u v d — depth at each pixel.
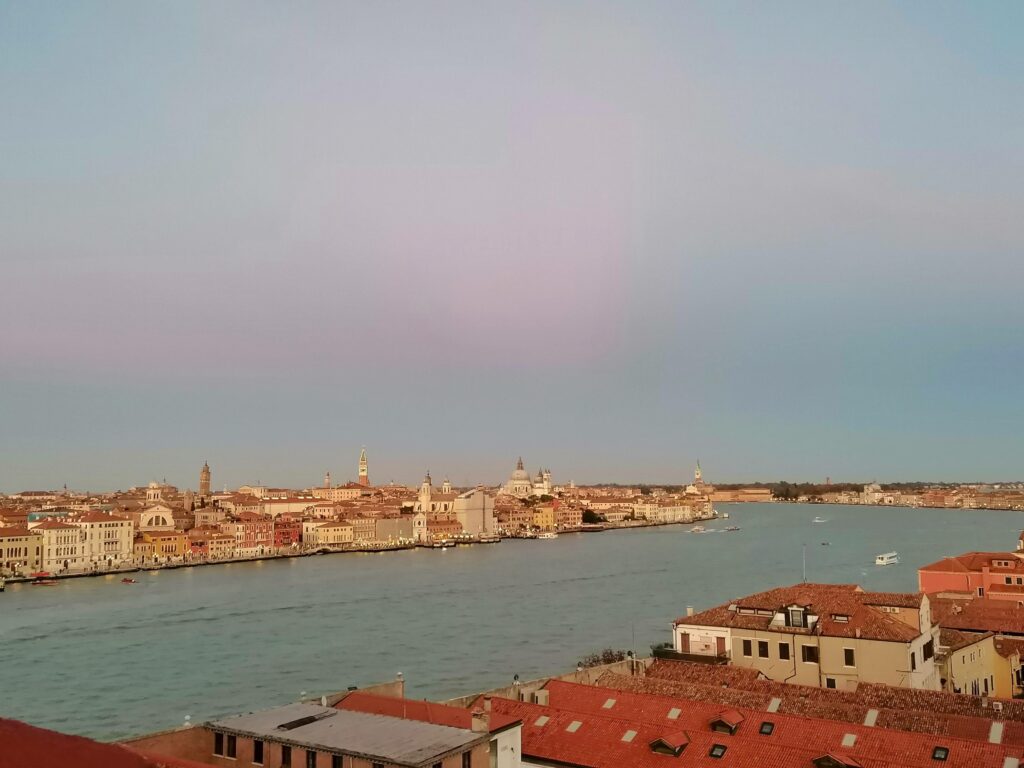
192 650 192.50
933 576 169.88
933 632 98.88
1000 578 163.62
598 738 70.88
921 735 65.56
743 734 69.50
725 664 96.25
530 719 74.88
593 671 91.62
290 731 59.44
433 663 176.25
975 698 77.94
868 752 64.62
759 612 101.06
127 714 140.00
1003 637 116.62
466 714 66.94
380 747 56.06
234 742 59.91
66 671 171.38
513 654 184.38
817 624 94.81
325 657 183.50
